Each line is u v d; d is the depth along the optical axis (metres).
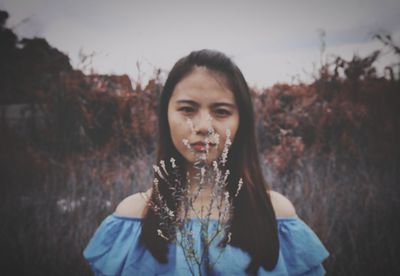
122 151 1.86
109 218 1.06
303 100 1.89
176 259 0.92
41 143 1.84
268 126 1.88
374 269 1.64
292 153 1.85
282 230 1.02
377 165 1.79
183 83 0.95
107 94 1.89
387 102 1.82
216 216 0.96
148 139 1.87
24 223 1.71
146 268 0.94
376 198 1.73
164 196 0.98
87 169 1.82
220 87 0.94
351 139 1.83
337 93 1.88
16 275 1.65
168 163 1.01
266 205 0.99
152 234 0.94
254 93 1.91
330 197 1.75
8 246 1.67
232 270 0.90
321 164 1.82
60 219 1.74
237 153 1.00
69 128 1.86
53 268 1.66
